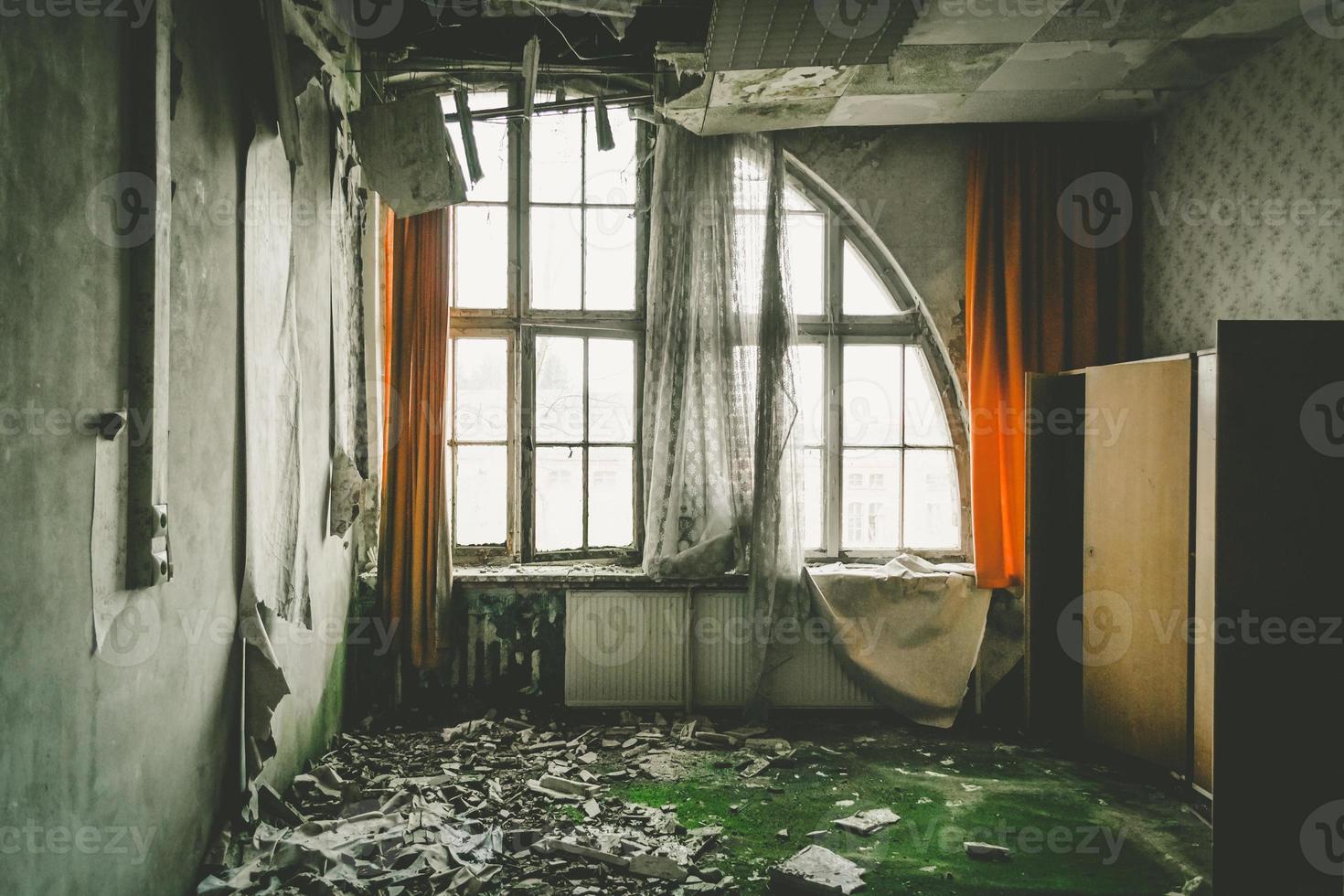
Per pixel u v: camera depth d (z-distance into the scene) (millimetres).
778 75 3441
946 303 4418
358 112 3541
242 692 2646
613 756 3652
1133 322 4223
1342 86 2939
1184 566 3400
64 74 1671
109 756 1858
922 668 4129
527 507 4402
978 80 3545
